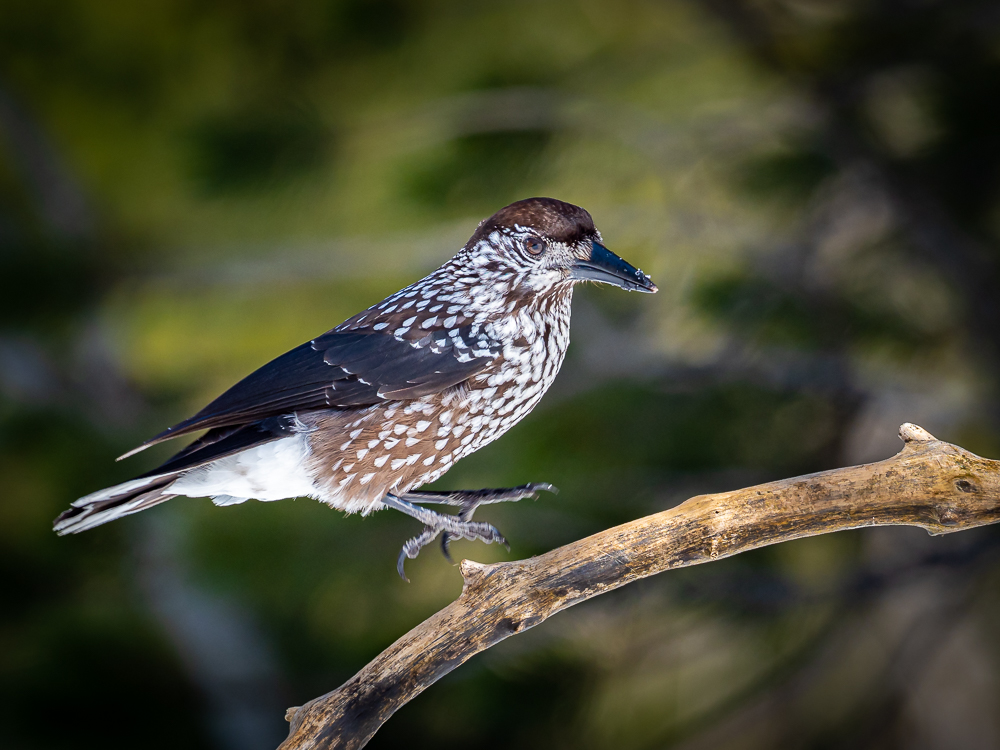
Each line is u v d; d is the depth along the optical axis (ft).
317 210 41.65
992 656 44.39
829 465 39.24
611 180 43.01
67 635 28.63
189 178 34.88
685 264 42.60
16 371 33.37
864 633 42.09
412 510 23.25
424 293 24.07
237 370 42.09
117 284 35.12
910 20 34.55
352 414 22.98
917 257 40.14
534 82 38.99
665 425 37.35
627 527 18.31
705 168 42.16
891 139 39.17
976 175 37.50
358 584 33.63
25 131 39.93
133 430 31.07
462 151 37.35
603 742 34.45
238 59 40.09
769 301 40.22
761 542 18.15
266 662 33.12
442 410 23.25
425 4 37.04
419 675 17.80
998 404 37.45
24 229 35.45
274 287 43.45
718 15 37.09
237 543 32.45
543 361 24.14
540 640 30.76
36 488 30.09
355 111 37.86
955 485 17.95
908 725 44.68
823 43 36.24
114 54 42.68
